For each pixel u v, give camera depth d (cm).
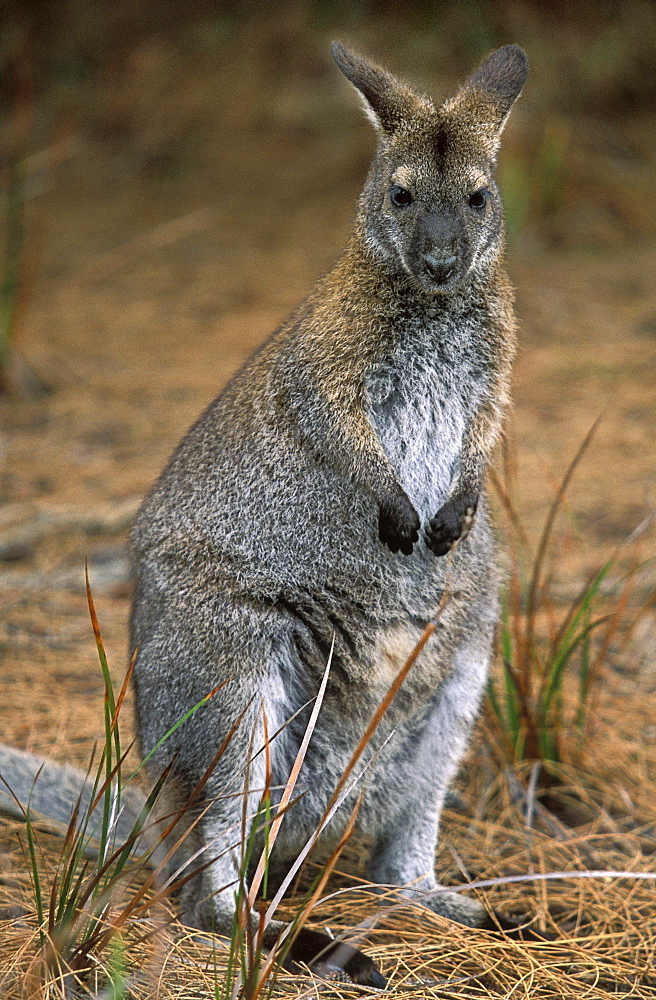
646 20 2467
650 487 1334
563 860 812
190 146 2470
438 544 765
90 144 2477
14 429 1505
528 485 1352
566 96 2347
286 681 754
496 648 873
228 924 696
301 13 2686
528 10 2494
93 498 1320
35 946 625
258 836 742
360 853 834
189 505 789
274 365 806
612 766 913
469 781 920
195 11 2742
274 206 2272
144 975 616
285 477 777
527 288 1922
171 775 738
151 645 758
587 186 2214
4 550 1216
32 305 1888
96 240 2139
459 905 741
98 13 2705
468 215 786
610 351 1709
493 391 816
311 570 762
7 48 2567
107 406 1562
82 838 633
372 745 772
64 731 919
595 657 1052
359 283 791
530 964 677
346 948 660
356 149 2394
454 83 2364
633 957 704
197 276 2006
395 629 771
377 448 770
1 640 1060
